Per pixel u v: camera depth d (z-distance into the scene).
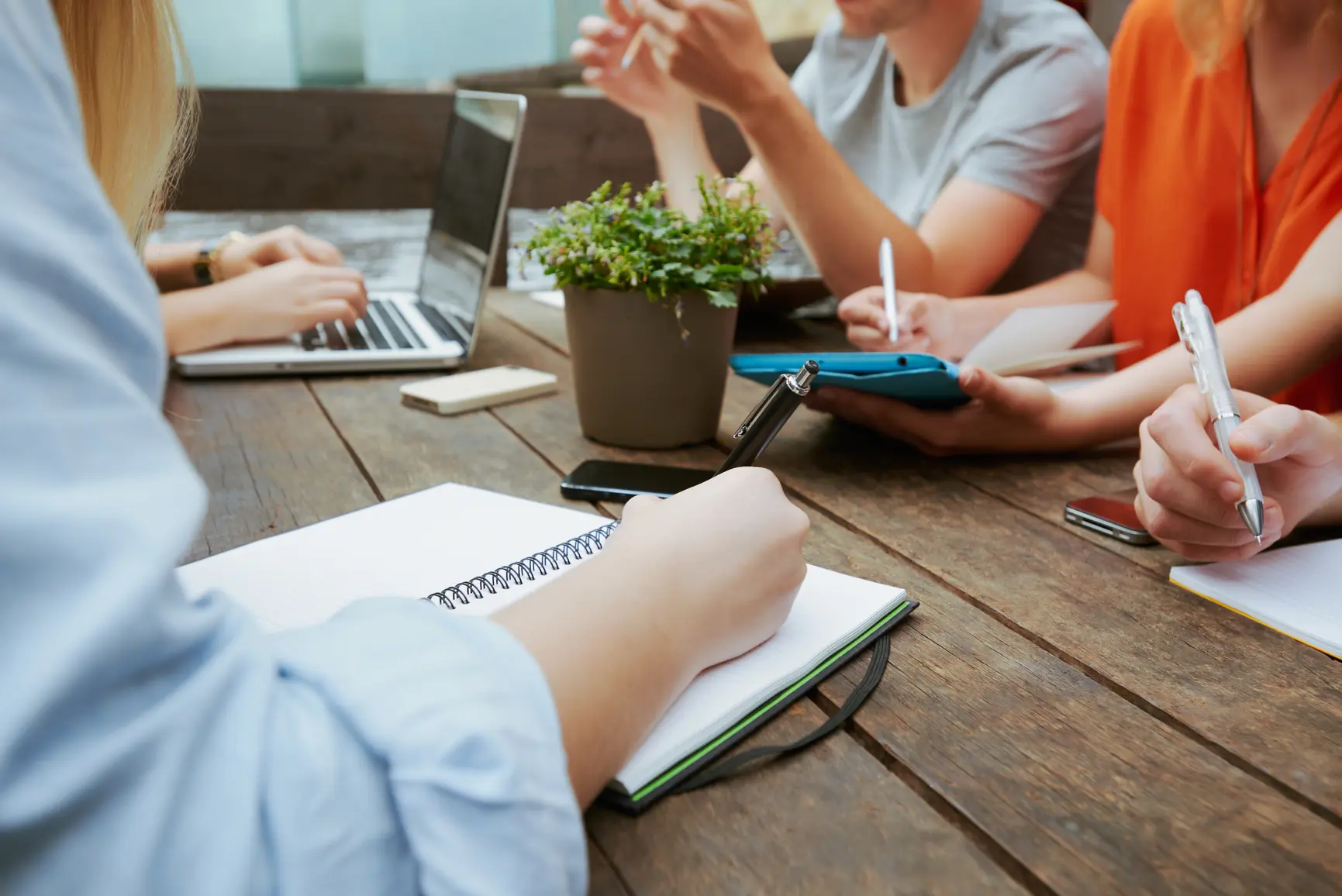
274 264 1.54
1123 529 0.80
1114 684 0.58
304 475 0.95
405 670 0.34
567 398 1.26
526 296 1.99
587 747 0.40
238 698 0.31
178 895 0.28
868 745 0.52
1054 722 0.54
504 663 0.37
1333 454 0.70
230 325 1.36
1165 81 1.38
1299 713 0.55
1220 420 0.68
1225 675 0.59
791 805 0.47
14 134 0.28
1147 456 0.74
